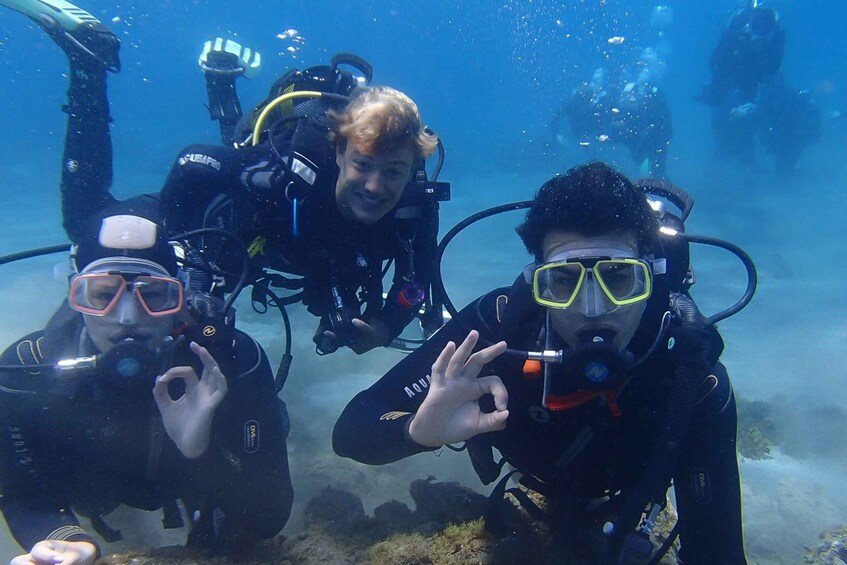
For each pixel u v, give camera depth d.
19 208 6.45
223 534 1.02
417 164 1.31
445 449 1.76
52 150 14.30
